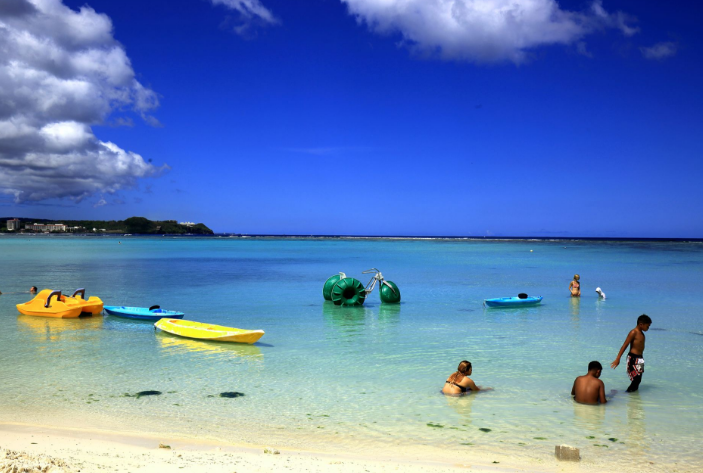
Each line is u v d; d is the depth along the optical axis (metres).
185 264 46.81
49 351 13.23
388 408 9.01
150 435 7.63
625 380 10.81
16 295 24.12
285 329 16.53
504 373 11.30
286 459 6.62
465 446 7.33
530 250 84.19
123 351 13.25
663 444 7.43
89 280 31.62
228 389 10.05
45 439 7.18
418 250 83.50
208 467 6.19
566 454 6.86
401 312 20.16
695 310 20.45
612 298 24.11
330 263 49.50
